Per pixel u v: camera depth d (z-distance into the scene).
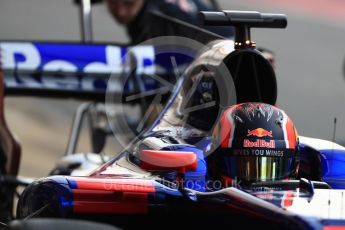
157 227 15.86
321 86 56.56
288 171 15.88
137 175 16.84
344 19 71.56
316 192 15.21
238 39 17.45
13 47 25.19
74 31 59.16
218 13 17.41
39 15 62.50
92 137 29.02
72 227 13.25
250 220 14.39
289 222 13.15
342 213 13.96
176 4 26.44
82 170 22.97
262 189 15.50
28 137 40.16
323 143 17.47
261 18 17.52
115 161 18.11
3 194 23.08
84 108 28.25
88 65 25.08
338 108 52.41
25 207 16.41
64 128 42.59
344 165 16.89
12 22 60.34
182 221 15.70
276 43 65.06
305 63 61.09
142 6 27.20
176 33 26.55
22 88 25.23
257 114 15.96
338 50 64.38
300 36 67.06
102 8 64.69
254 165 15.72
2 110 23.23
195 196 15.38
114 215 15.70
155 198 15.58
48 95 25.59
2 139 23.22
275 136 15.80
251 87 17.20
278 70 59.31
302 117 50.44
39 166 36.66
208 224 15.35
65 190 15.68
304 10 72.06
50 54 25.19
